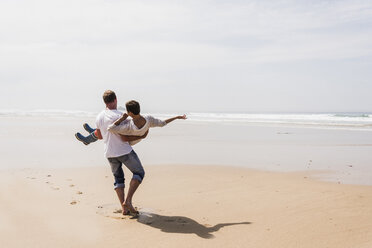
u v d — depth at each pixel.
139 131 4.12
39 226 3.90
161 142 13.78
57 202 4.92
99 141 13.55
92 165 8.21
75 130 18.92
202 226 3.95
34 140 13.74
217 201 5.04
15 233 3.67
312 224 4.00
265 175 7.09
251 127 22.62
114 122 4.12
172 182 6.41
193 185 6.14
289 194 5.46
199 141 14.12
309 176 7.03
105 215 4.35
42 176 6.80
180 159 9.36
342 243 3.43
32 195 5.28
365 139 14.60
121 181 4.48
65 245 3.36
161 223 4.05
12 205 4.72
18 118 35.16
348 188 5.89
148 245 3.38
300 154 10.38
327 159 9.38
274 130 19.91
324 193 5.51
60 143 12.84
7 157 9.44
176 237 3.59
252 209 4.62
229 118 38.34
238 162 8.86
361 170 7.71
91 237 3.59
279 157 9.72
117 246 3.35
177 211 4.55
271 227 3.91
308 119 33.09
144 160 9.19
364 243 3.43
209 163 8.66
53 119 32.94
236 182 6.41
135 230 3.80
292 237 3.59
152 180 6.59
